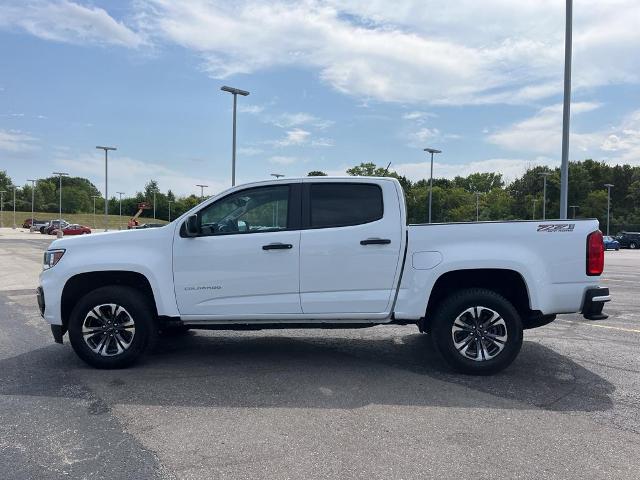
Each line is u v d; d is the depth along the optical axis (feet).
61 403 15.55
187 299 18.69
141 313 18.74
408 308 18.26
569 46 49.01
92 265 18.62
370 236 18.30
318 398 16.05
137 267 18.58
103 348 18.94
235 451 12.36
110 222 394.52
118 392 16.53
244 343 23.41
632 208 336.70
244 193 19.12
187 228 18.42
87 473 11.29
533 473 11.32
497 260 17.75
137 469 11.47
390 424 14.01
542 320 18.88
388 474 11.25
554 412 14.97
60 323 19.04
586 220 17.99
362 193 18.76
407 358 20.77
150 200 448.24
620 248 195.93
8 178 503.61
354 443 12.80
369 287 18.37
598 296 17.65
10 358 20.59
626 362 20.20
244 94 93.25
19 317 29.78
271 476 11.16
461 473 11.30
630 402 15.81
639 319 29.94
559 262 17.83
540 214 318.86
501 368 18.10
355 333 25.66
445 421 14.25
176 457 12.05
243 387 17.08
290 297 18.48
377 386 17.21
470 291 18.25
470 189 448.24
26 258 83.82
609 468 11.57
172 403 15.57
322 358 20.77
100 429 13.64
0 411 14.89
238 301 18.62
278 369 19.19
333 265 18.33
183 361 20.27
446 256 18.03
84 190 527.81
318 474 11.25
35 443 12.79
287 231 18.61
